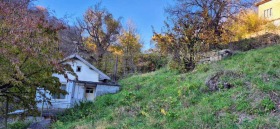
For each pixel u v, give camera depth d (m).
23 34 7.67
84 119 13.09
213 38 18.47
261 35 19.64
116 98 15.29
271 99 8.26
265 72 10.88
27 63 8.18
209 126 7.55
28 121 14.49
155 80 17.28
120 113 11.68
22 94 9.58
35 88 9.51
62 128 11.95
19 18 8.20
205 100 9.75
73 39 35.91
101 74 22.11
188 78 14.55
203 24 18.92
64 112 16.09
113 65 33.50
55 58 8.77
